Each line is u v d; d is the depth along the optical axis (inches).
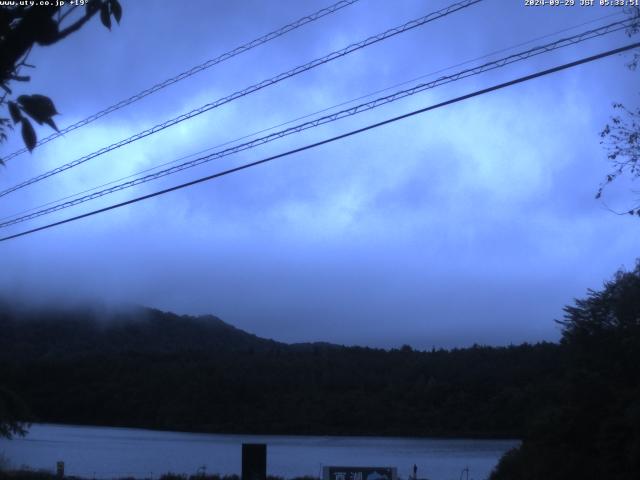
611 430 1000.2
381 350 5753.0
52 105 149.8
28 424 1229.1
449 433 4419.3
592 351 1146.0
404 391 4953.3
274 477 1676.9
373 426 4692.4
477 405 4503.0
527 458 1167.0
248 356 5979.3
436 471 2226.9
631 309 1134.4
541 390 2967.5
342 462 2573.8
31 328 6072.8
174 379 5359.3
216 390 5162.4
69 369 5492.1
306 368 5526.6
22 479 1444.4
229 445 3595.0
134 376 5452.8
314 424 4783.5
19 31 141.3
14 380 5142.7
